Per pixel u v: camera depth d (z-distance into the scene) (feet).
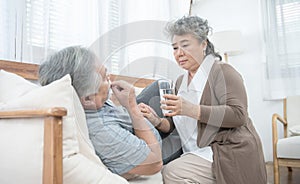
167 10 9.73
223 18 12.08
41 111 2.34
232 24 11.87
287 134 9.49
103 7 7.38
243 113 4.27
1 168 2.63
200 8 12.46
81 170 2.65
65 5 6.52
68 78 2.80
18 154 2.51
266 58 10.91
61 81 2.76
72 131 2.71
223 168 4.09
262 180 4.25
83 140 3.04
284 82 10.53
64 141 2.64
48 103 2.65
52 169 2.27
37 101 2.66
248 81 11.39
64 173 2.57
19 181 2.53
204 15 12.44
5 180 2.62
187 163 4.40
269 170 9.87
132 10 8.39
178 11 10.52
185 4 11.04
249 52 11.44
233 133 4.37
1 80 3.80
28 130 2.51
